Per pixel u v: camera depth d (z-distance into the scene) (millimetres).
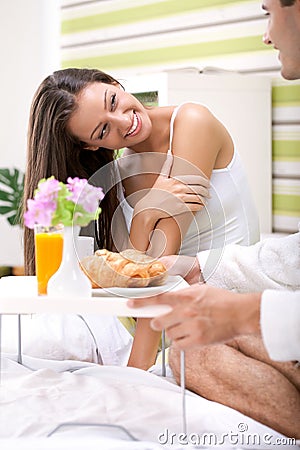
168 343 2459
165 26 3963
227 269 2070
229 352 1920
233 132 3369
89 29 4438
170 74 3197
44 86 2279
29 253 2312
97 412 1710
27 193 2338
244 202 2387
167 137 2309
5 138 4832
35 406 1748
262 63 3523
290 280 2020
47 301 1663
